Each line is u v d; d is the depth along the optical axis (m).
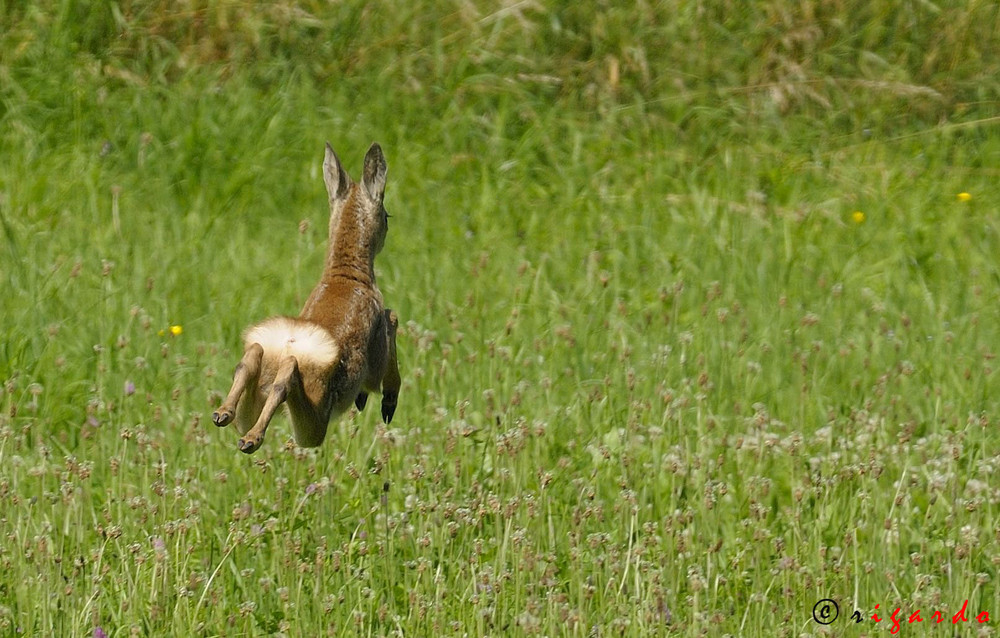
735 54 43.66
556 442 24.78
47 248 32.47
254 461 23.09
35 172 37.00
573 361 28.33
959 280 33.69
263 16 43.19
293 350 16.34
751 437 24.31
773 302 31.91
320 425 16.59
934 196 39.12
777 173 39.41
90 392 25.95
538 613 18.69
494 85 42.12
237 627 19.30
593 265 32.69
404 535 21.39
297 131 39.50
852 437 24.56
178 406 25.31
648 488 23.19
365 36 43.28
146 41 42.41
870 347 29.77
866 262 35.00
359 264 17.89
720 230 36.03
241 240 34.31
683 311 31.47
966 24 44.84
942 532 21.97
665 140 41.22
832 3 44.72
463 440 23.77
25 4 42.47
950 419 26.11
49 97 39.56
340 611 19.42
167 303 29.75
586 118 41.75
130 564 20.19
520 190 38.69
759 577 20.52
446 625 19.09
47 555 19.25
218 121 39.38
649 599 18.98
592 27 43.62
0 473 21.88
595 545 20.34
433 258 34.06
